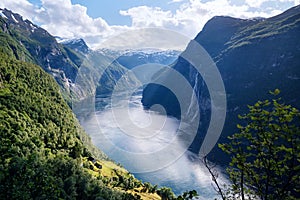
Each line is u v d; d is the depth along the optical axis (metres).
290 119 8.91
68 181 57.81
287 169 8.91
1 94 100.06
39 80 133.62
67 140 100.44
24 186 35.72
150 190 81.62
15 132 78.38
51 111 110.94
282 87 150.75
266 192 9.29
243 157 10.03
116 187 78.38
